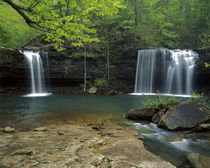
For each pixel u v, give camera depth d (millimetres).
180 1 31984
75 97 17250
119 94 21078
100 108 9953
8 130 4309
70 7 6332
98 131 4598
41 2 5406
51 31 5926
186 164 2805
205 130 4660
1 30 21719
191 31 29156
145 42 26578
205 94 19234
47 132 4207
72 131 4340
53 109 9539
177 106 5688
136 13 28344
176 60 21891
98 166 2277
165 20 30359
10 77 19109
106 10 6277
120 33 26047
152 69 23156
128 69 24203
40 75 21703
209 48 19047
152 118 6230
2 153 2586
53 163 2244
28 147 2912
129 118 6820
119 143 3461
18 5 5500
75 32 6328
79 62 22984
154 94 21203
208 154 3279
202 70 19625
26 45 26719
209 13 27391
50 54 22109
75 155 2596
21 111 8859
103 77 23781
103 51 24625
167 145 3773
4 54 17969
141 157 2740
